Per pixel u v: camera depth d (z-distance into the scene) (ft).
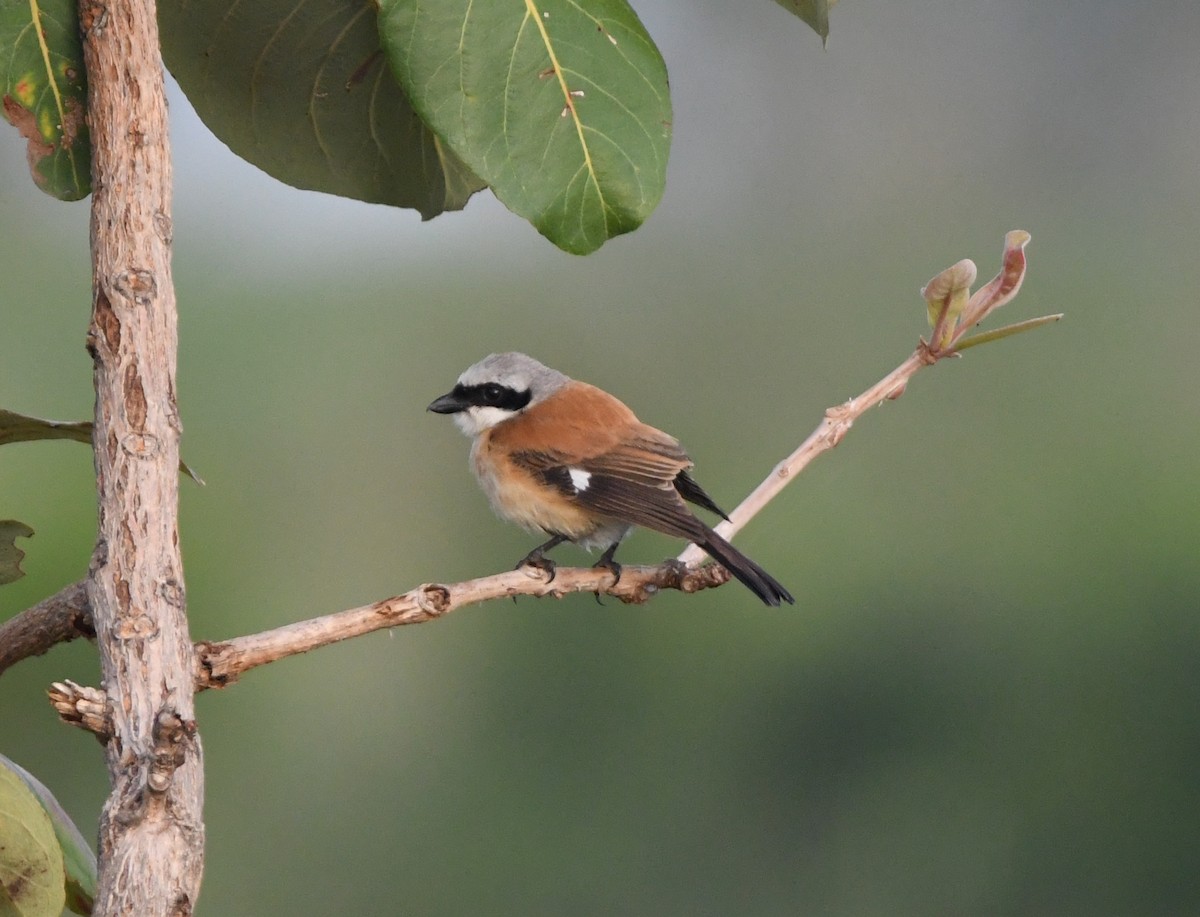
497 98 12.97
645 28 13.15
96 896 9.96
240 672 12.08
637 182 13.23
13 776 11.59
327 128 16.38
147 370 11.19
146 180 11.42
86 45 11.56
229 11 15.20
